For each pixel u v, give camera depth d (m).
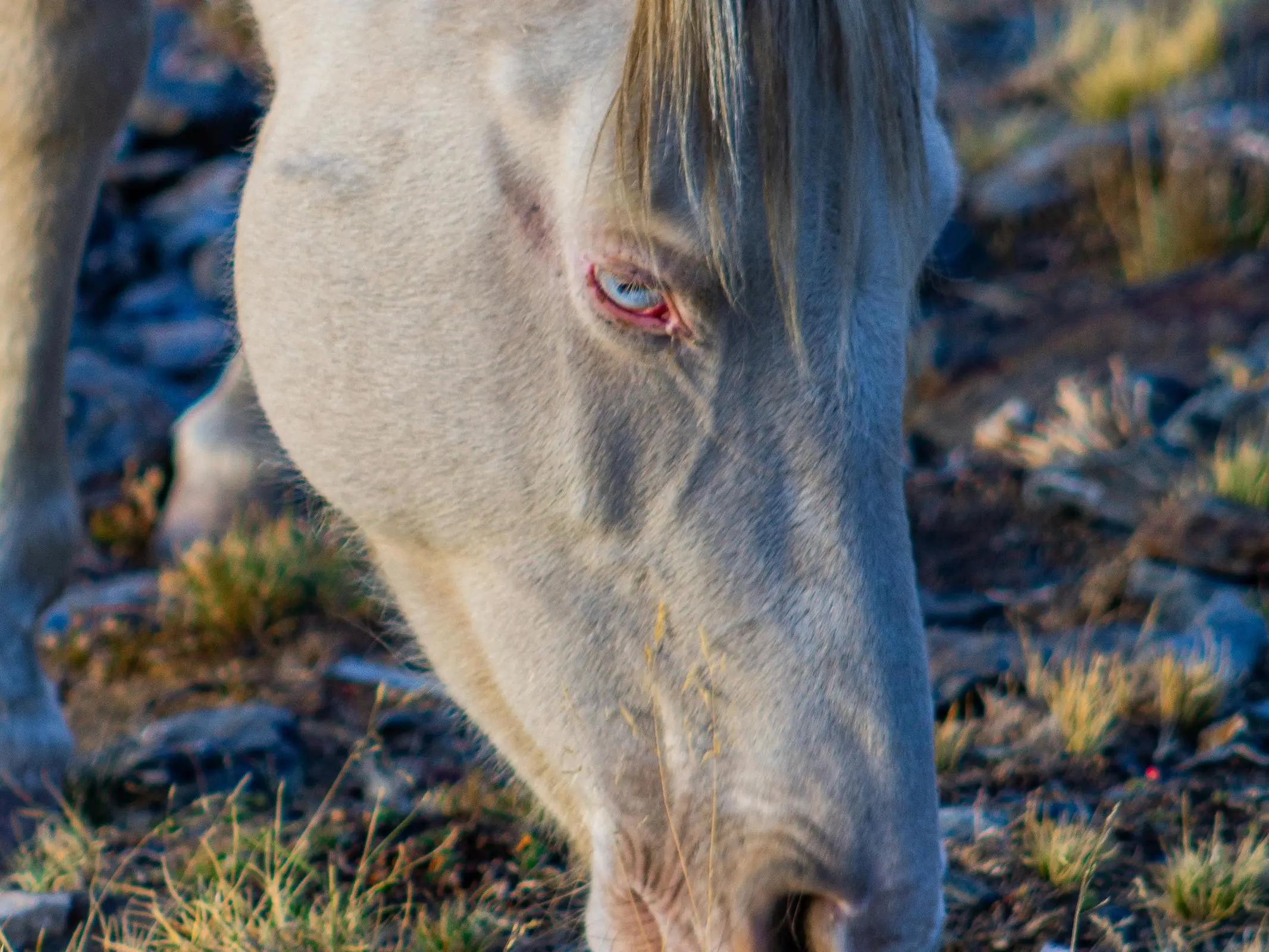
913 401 10.98
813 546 3.78
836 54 3.65
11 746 5.85
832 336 3.76
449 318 4.17
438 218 4.18
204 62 15.41
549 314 4.03
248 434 9.12
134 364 11.89
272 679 7.68
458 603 4.48
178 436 9.47
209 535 9.12
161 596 8.64
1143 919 5.12
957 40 18.44
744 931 3.83
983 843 5.52
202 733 6.71
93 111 5.86
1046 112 16.28
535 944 5.04
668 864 4.06
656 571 3.94
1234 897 5.10
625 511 3.96
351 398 4.40
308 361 4.50
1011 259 13.62
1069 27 17.86
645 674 4.00
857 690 3.73
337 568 8.52
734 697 3.85
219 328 12.30
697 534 3.87
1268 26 16.17
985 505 9.36
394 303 4.26
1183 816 5.59
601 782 4.12
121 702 7.45
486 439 4.15
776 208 3.60
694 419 3.87
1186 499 8.41
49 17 5.64
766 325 3.78
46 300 6.00
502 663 4.28
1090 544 8.78
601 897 4.20
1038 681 6.77
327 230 4.37
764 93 3.58
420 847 5.66
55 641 8.05
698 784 3.93
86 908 5.38
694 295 3.75
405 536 4.49
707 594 3.87
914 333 4.80
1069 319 11.88
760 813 3.82
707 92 3.61
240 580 8.29
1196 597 7.63
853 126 3.60
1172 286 11.95
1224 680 6.62
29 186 5.85
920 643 3.82
